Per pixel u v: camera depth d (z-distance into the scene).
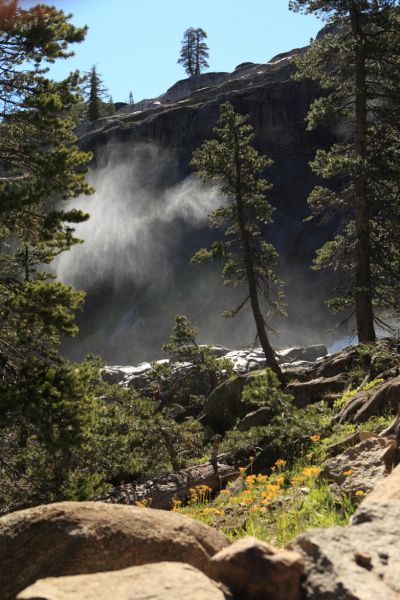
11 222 13.67
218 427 25.05
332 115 25.95
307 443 12.38
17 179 13.98
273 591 2.68
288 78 88.44
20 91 14.54
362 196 24.86
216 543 3.60
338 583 2.61
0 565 3.21
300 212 74.12
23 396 11.19
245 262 28.41
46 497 12.35
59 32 14.23
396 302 25.91
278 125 79.81
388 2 24.94
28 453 13.08
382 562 2.79
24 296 12.84
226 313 28.41
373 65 25.91
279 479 8.30
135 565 3.23
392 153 24.77
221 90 95.00
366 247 24.88
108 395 17.33
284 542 6.15
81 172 13.89
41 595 2.49
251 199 28.34
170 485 13.76
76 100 14.93
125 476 16.86
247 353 36.69
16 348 13.45
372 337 24.27
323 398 18.41
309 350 40.47
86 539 3.22
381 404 11.60
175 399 28.47
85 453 13.59
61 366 13.26
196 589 2.58
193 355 28.61
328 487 7.05
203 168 28.30
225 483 13.84
